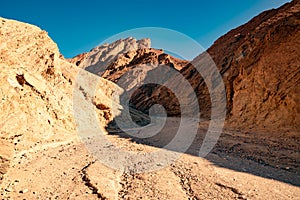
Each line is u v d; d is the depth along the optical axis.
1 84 13.73
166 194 6.67
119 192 7.01
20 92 14.84
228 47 32.38
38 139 13.93
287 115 14.43
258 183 7.34
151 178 8.09
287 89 15.14
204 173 8.48
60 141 15.09
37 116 15.31
